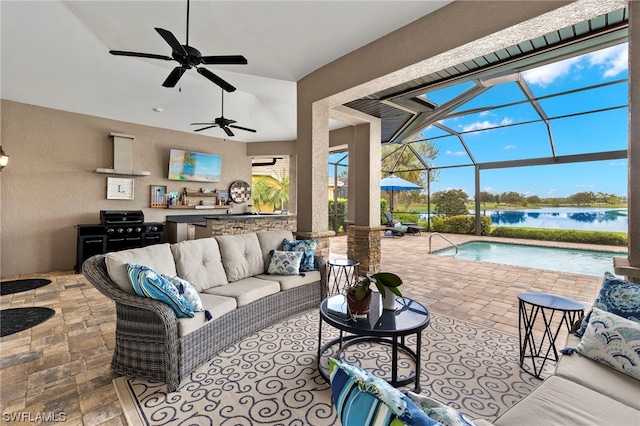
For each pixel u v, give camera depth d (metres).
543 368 2.24
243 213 8.02
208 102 5.85
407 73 3.29
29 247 5.15
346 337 2.73
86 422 1.70
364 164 5.49
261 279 3.22
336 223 10.78
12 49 3.80
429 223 11.64
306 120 4.36
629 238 2.06
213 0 2.74
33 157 5.16
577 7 2.23
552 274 5.13
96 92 5.04
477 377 2.14
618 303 1.70
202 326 2.27
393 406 0.69
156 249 2.67
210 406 1.84
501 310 3.44
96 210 5.80
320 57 3.83
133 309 2.10
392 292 2.24
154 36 3.40
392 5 2.83
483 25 2.61
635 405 1.25
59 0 2.99
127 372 2.13
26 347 2.56
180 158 6.86
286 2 2.78
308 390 2.00
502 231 10.02
